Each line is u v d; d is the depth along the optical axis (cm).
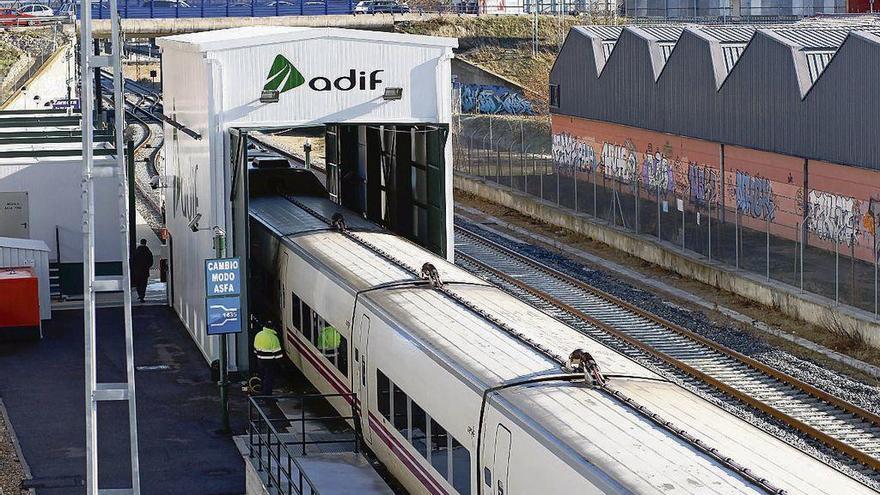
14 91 8125
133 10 7569
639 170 5150
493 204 5841
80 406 2798
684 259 4162
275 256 3109
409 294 2347
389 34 3067
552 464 1576
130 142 4006
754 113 4284
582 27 5844
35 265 3553
